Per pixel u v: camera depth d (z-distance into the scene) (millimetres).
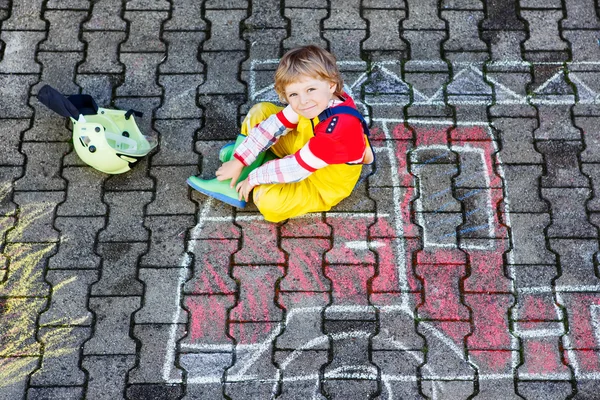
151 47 3631
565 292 3080
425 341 2977
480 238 3184
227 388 2895
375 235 3186
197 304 3045
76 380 2904
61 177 3307
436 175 3322
